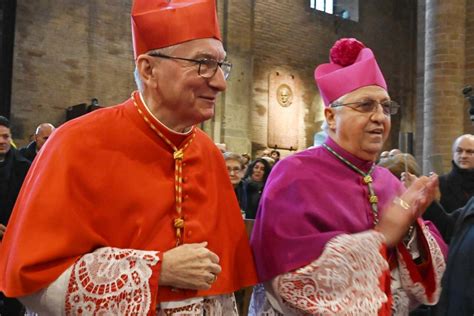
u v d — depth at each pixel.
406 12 21.73
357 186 2.18
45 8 14.37
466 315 2.39
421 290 2.18
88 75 15.00
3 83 13.77
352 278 1.90
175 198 1.81
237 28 16.70
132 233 1.73
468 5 10.09
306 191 2.09
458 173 4.50
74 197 1.67
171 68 1.74
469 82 9.99
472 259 2.44
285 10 18.58
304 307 1.90
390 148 20.78
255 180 5.86
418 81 15.76
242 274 2.01
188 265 1.61
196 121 1.83
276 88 18.19
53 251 1.58
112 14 15.50
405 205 2.06
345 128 2.19
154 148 1.81
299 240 1.97
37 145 6.05
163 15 1.75
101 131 1.78
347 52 2.35
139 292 1.57
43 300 1.59
